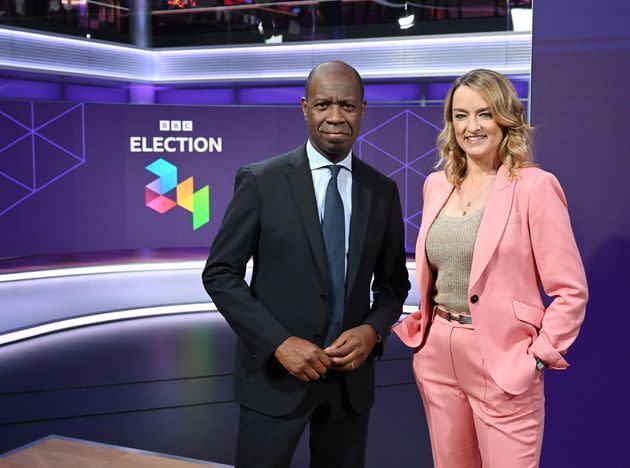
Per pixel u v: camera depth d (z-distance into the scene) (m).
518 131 1.92
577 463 2.47
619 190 2.34
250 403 1.92
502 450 1.91
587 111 2.36
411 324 2.14
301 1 10.30
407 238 8.41
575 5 2.33
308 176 1.88
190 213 8.00
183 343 5.57
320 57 10.20
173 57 10.77
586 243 2.39
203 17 10.70
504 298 1.88
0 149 7.14
